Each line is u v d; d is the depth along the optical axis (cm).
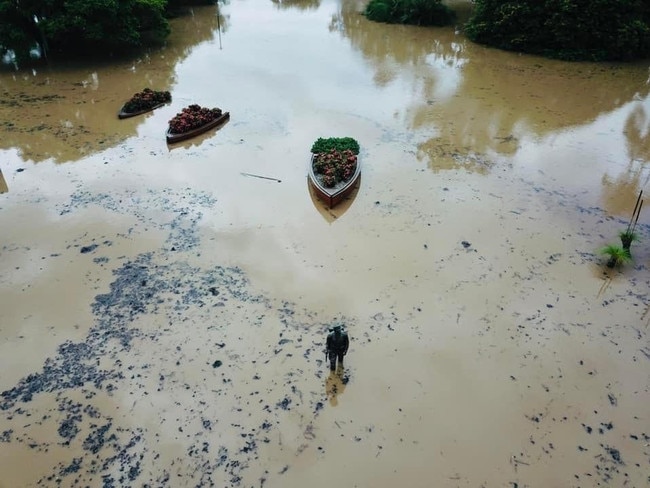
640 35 2894
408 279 1273
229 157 1838
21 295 1208
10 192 1602
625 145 1988
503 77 2720
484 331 1130
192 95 2389
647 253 1384
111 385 998
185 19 3816
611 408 967
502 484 844
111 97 2342
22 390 988
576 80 2681
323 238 1417
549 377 1027
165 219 1487
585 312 1185
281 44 3250
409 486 839
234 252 1358
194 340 1098
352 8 4262
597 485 843
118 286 1239
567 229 1480
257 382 1009
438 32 3569
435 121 2169
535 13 3031
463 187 1675
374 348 1084
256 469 862
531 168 1809
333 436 913
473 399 981
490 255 1363
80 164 1772
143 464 866
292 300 1205
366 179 1706
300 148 1906
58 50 2917
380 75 2720
